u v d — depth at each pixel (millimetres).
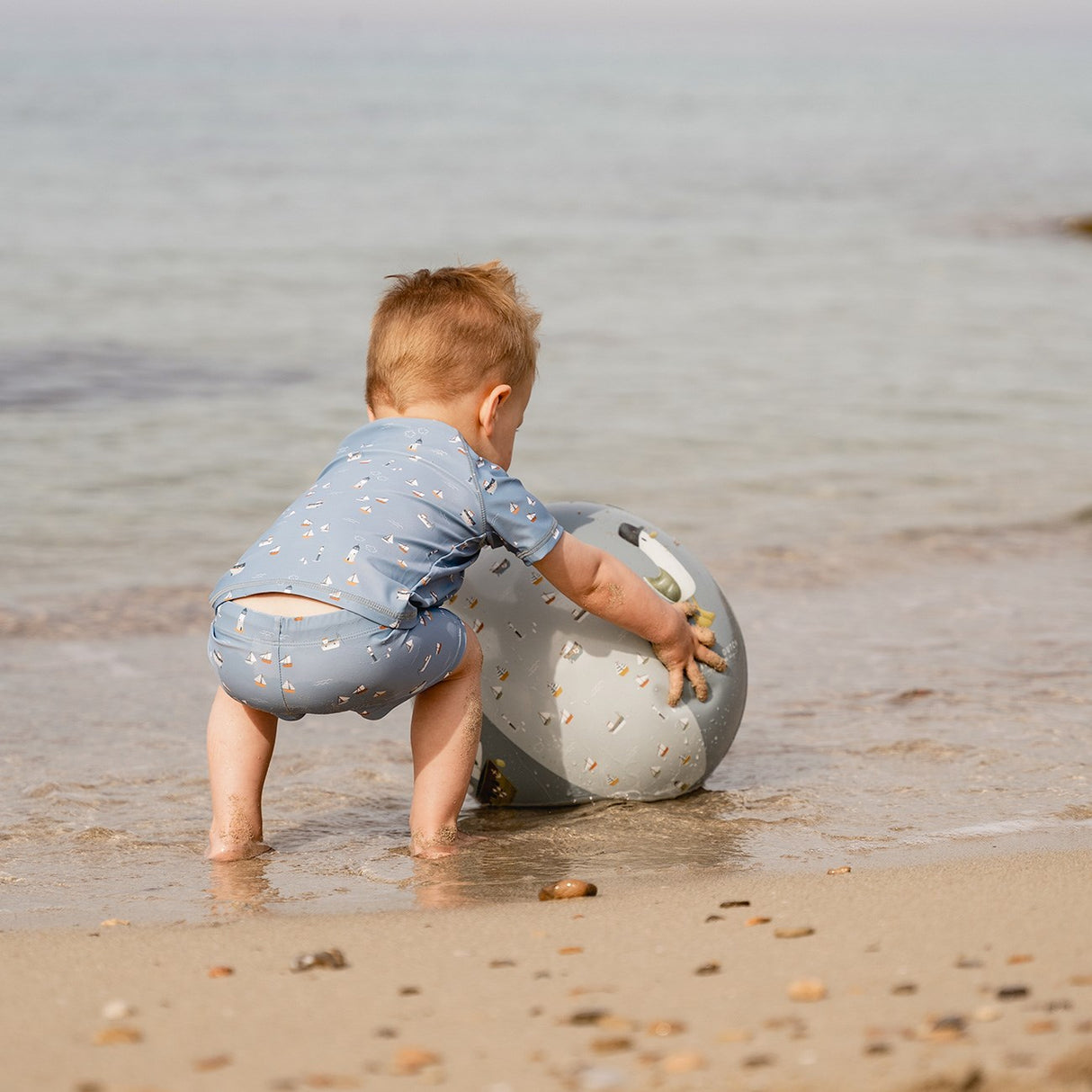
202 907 2775
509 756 3506
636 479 8375
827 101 66625
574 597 3316
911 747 4039
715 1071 1615
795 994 1899
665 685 3463
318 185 26969
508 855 3152
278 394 10555
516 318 3350
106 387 10578
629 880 2912
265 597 2990
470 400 3295
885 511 7746
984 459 9062
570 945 2240
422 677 3082
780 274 17922
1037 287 17281
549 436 9430
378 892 2875
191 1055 1749
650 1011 1869
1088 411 10602
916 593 6156
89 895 2885
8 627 5574
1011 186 30156
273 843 3312
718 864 3041
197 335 12805
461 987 2016
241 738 3236
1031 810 3457
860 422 10094
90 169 27891
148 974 2129
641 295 16000
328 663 2934
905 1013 1810
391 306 3367
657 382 11352
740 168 33344
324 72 98438
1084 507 7836
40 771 3920
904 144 41531
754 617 5746
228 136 38125
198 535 7039
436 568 3082
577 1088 1580
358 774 3920
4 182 25125
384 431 3260
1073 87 86062
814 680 4816
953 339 13625
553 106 58406
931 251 20531
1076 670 4906
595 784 3502
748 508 7773
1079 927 2223
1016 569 6594
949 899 2459
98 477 8125
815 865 3008
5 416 9555
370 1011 1912
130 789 3766
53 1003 1986
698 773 3559
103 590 6129
